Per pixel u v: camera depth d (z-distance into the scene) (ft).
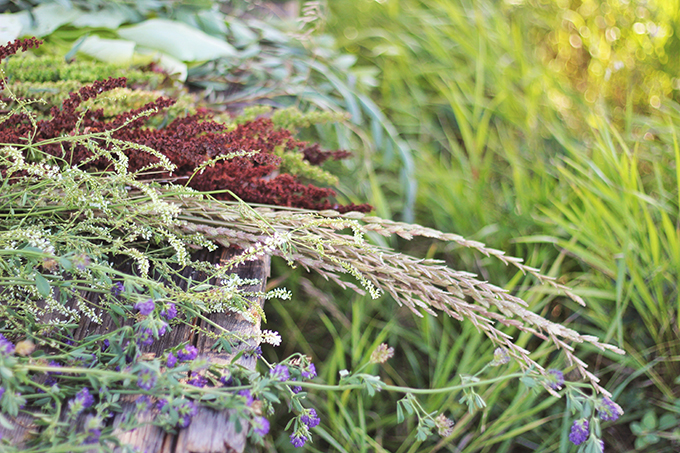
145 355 2.87
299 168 3.89
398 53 6.73
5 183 3.00
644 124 5.78
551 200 5.01
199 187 3.53
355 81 5.90
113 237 3.34
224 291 3.00
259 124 3.77
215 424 2.86
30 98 3.56
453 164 6.13
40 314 3.15
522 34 7.27
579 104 6.17
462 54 7.06
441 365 4.61
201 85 4.92
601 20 6.86
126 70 4.10
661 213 4.70
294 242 3.26
